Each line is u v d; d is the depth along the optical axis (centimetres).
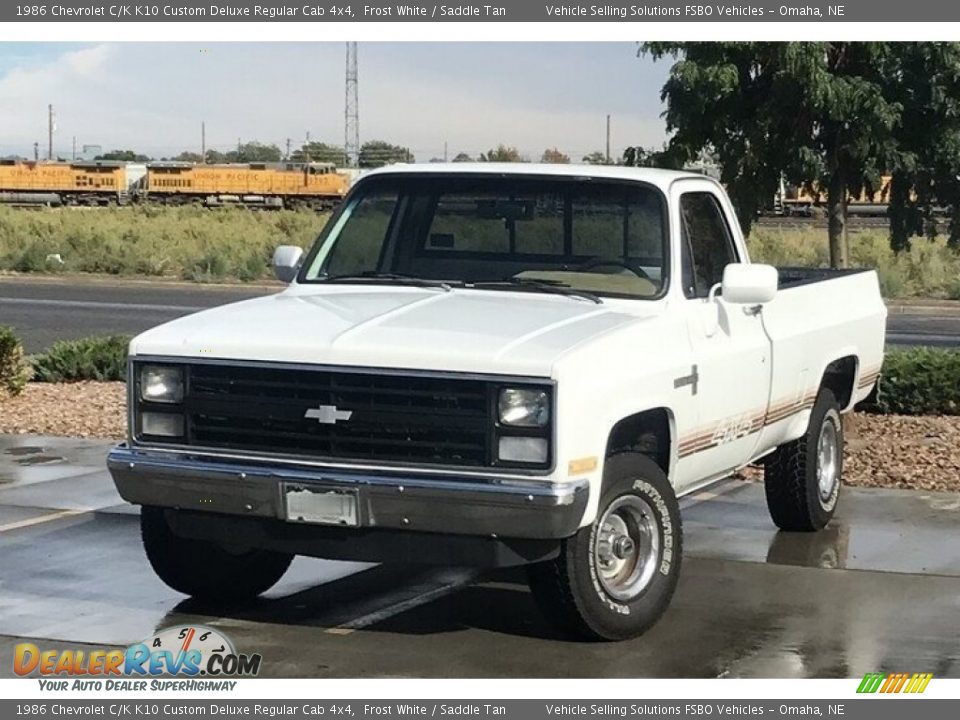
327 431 658
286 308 738
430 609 750
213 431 680
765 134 1348
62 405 1470
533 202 778
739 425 802
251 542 684
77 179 8138
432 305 726
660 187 764
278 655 668
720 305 782
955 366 1396
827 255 3762
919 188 1405
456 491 627
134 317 2645
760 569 832
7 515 970
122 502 1013
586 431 640
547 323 686
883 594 775
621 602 679
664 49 1350
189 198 8056
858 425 1330
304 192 7919
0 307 2853
